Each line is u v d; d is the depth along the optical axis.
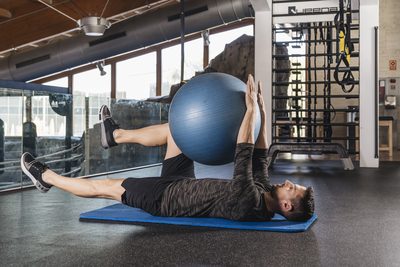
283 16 5.91
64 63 8.49
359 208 2.58
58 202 2.90
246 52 8.96
